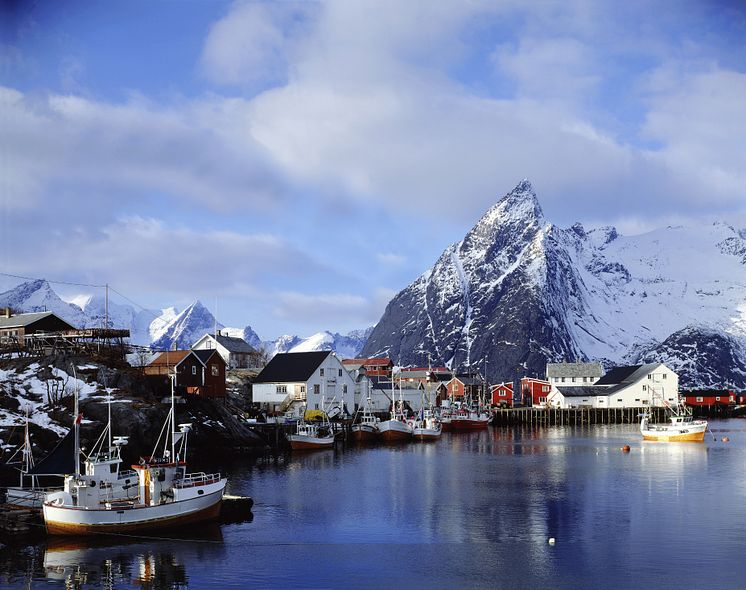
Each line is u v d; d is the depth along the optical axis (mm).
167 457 65500
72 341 123250
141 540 58625
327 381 161500
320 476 91125
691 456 113625
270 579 50125
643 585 48406
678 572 50781
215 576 50781
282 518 66375
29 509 62844
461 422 186125
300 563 53312
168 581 49844
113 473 61906
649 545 57219
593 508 70500
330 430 132875
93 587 48938
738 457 111812
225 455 113000
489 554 55250
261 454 116688
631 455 115562
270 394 160000
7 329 132750
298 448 123312
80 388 98500
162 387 112875
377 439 143375
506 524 64125
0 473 75125
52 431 85938
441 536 60219
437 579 49906
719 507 70750
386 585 48906
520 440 146000
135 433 91875
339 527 63125
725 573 50500
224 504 67875
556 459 109562
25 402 92312
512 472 94688
